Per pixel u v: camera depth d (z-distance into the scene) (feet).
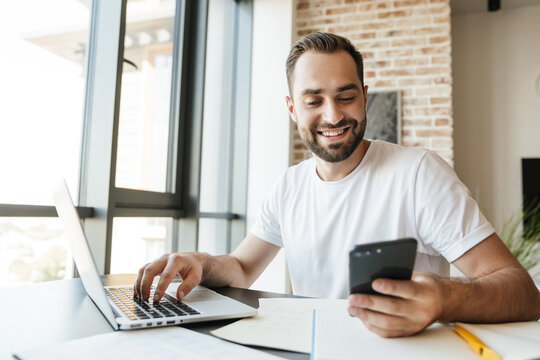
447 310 1.77
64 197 2.06
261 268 3.76
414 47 8.36
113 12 5.01
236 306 2.21
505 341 1.57
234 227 8.63
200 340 1.66
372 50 8.57
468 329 1.73
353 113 3.19
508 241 8.63
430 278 1.85
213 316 1.98
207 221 7.84
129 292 2.53
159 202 6.16
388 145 3.60
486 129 9.92
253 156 8.67
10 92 4.07
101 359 1.42
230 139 8.79
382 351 1.52
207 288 2.81
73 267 4.76
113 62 4.95
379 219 3.28
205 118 7.77
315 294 3.55
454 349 1.55
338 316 2.03
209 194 7.93
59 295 2.48
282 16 8.73
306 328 1.89
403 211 3.19
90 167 4.93
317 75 3.15
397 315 1.65
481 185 9.84
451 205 2.92
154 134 6.28
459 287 1.88
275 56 8.70
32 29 4.31
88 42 5.01
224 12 8.55
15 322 1.90
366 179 3.41
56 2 4.58
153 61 6.23
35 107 4.33
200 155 6.81
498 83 9.93
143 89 5.98
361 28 8.68
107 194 4.84
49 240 4.46
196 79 6.89
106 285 2.87
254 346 1.65
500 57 9.97
